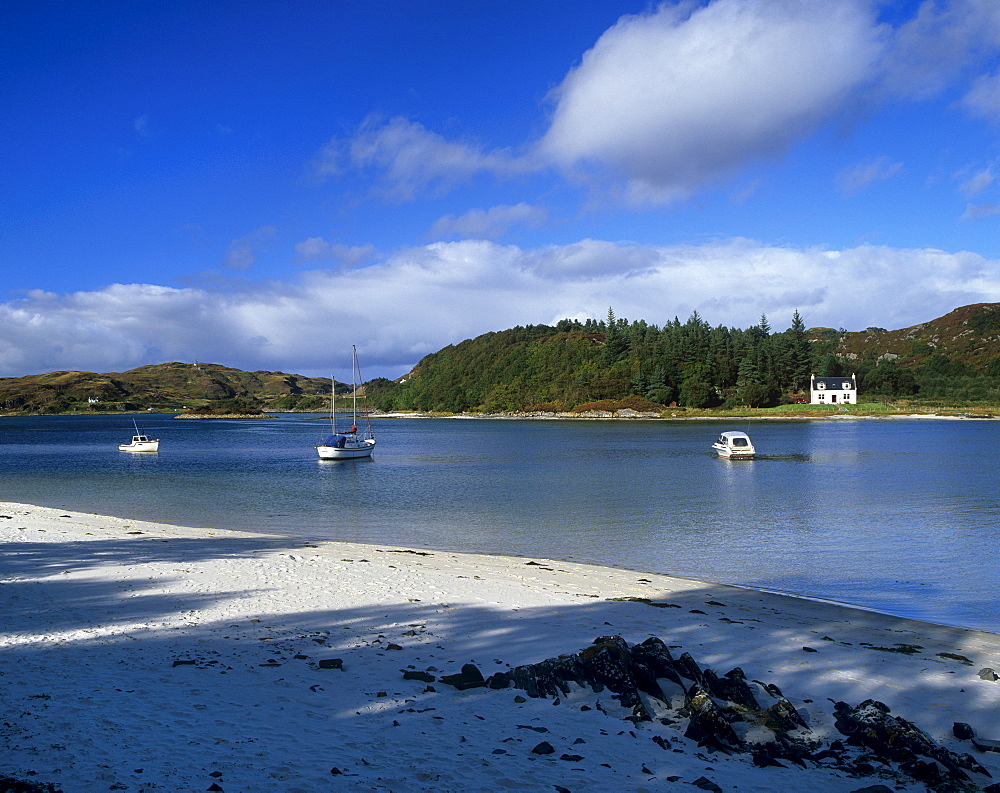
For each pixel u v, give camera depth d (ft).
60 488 131.54
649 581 54.29
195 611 38.55
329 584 47.42
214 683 26.11
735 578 57.11
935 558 64.95
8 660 28.30
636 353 583.17
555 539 75.82
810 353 557.74
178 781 17.24
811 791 19.30
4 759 18.04
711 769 20.44
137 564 53.62
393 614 39.47
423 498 113.29
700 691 24.61
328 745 20.53
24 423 596.29
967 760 22.27
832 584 55.01
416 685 27.07
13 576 48.06
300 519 92.12
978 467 152.66
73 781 16.84
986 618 45.42
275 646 31.99
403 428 440.45
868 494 111.45
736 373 544.62
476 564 59.88
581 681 27.40
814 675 31.55
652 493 115.85
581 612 41.86
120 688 24.97
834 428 338.95
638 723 24.23
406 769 18.97
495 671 29.45
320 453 193.88
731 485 125.59
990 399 461.78
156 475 157.28
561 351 648.79
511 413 591.78
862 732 23.41
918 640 38.93
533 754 20.56
